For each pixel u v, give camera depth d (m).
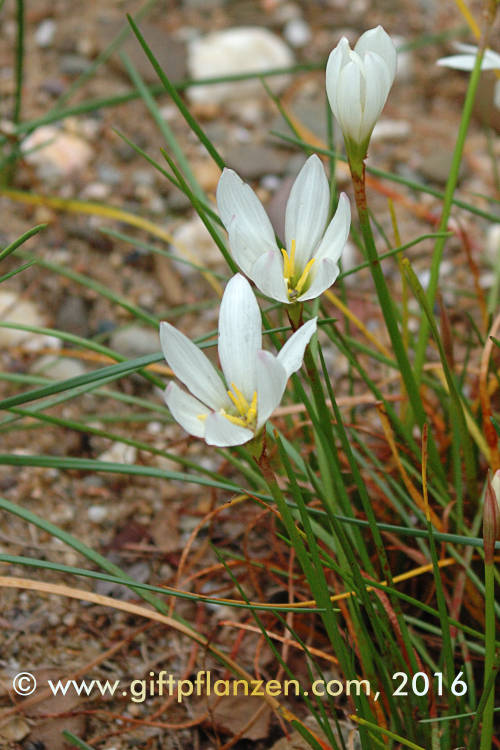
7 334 1.10
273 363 0.72
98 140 1.38
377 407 0.87
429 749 0.83
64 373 1.06
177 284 1.20
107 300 1.16
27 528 0.95
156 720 0.87
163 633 0.91
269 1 1.67
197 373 0.74
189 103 1.47
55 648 0.89
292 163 1.37
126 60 1.00
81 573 0.80
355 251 1.23
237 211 0.76
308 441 0.93
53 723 0.86
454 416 0.86
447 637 0.80
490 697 0.78
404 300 0.92
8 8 1.58
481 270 1.23
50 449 0.99
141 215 1.28
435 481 0.88
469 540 0.80
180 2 1.65
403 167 1.40
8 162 1.05
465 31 1.22
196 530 0.88
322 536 0.86
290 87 1.51
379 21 1.64
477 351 1.06
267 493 0.89
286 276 0.76
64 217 1.25
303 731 0.81
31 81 1.46
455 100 1.53
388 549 0.89
